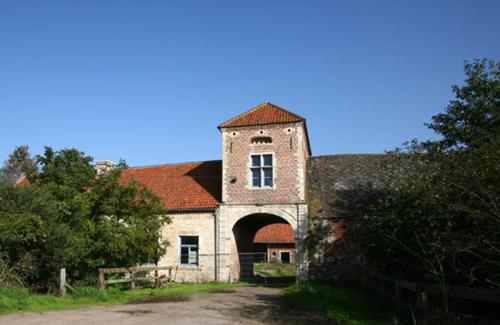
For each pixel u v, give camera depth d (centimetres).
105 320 1039
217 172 2648
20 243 1469
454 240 849
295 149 2269
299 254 2183
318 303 1332
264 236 4416
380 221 1138
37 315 1102
